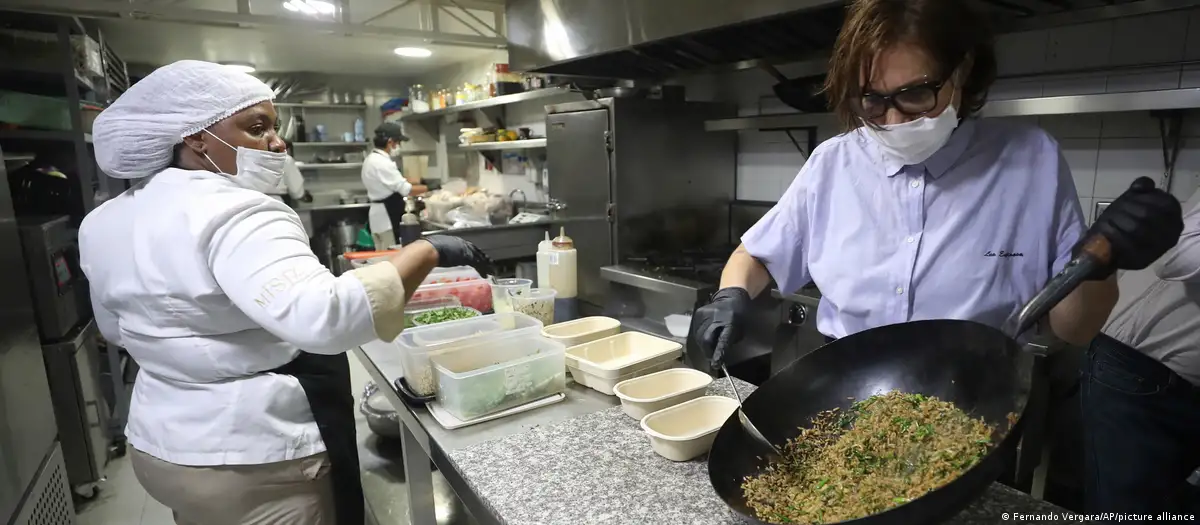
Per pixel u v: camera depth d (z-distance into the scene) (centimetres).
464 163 652
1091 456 158
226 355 136
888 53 95
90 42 344
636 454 117
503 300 206
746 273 133
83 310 298
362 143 727
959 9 92
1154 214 74
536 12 298
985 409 92
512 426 132
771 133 315
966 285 109
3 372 173
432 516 196
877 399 105
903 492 85
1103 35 202
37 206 318
